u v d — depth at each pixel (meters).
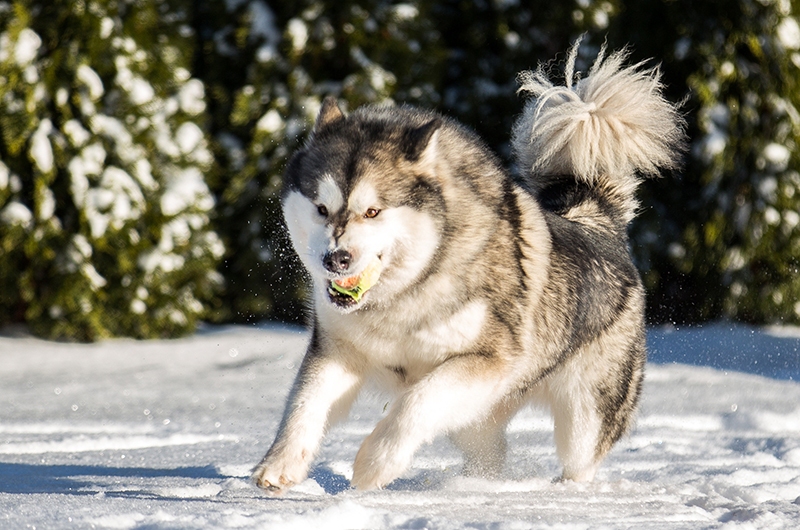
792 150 20.52
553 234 6.92
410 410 5.74
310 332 6.64
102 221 17.17
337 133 6.18
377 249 5.74
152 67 18.53
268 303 20.03
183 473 6.74
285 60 19.80
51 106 17.30
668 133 8.18
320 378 6.05
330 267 5.64
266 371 14.62
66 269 17.09
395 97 20.08
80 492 5.41
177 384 13.32
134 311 17.66
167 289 17.98
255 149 19.41
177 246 18.17
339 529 4.12
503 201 6.36
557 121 7.69
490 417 6.91
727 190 20.41
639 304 7.70
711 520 5.01
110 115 17.91
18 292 17.17
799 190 20.47
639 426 9.80
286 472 5.53
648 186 20.62
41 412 10.84
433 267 5.92
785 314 20.50
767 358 16.20
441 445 8.30
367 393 6.73
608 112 7.81
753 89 20.42
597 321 7.12
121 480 6.12
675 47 20.16
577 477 7.16
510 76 20.92
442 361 6.19
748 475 6.85
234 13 20.27
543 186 8.14
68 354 16.19
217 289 19.12
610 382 7.25
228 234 20.00
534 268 6.46
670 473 7.15
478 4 21.16
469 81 20.95
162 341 17.81
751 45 20.12
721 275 20.55
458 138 6.34
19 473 6.57
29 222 16.84
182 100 18.84
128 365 15.21
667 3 20.33
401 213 5.83
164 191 18.06
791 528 4.70
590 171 7.96
